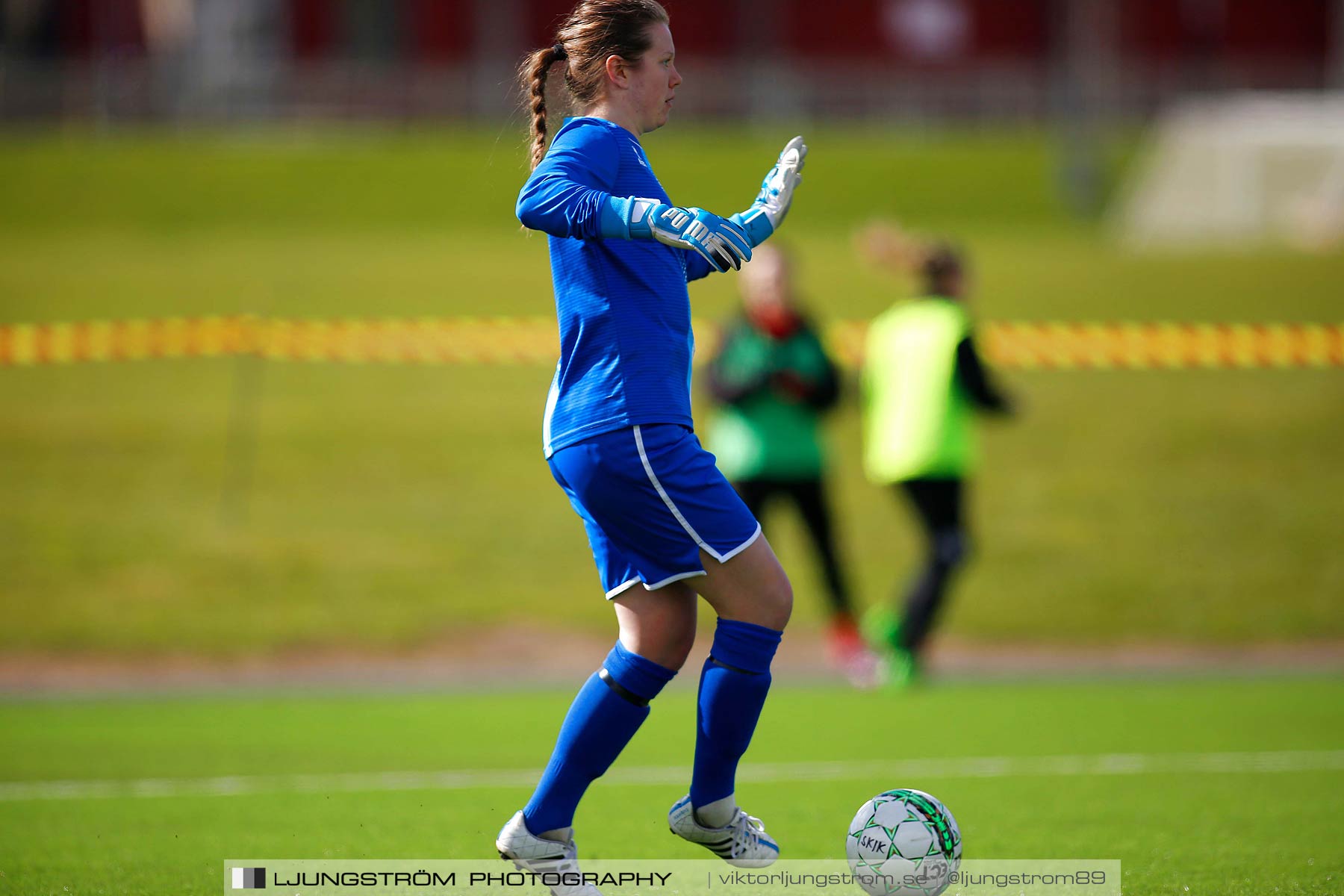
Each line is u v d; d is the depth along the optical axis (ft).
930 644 131.75
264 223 369.30
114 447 180.24
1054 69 543.80
